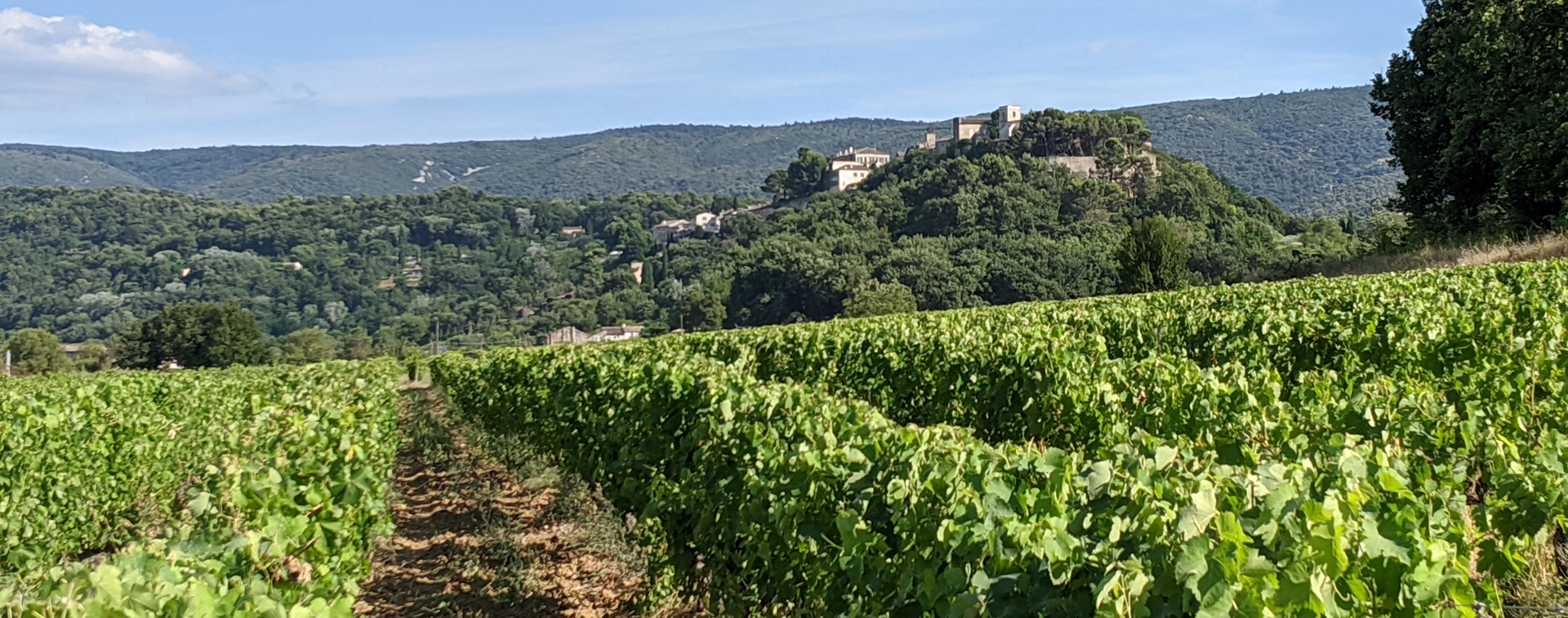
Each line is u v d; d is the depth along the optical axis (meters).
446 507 12.66
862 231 102.31
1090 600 3.25
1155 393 7.20
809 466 5.20
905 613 4.12
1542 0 27.39
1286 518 3.26
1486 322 8.98
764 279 85.38
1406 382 6.95
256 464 6.62
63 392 13.04
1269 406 6.19
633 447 8.30
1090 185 95.56
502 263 132.00
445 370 28.19
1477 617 4.08
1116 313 13.35
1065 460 4.33
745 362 14.02
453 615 8.08
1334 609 3.08
